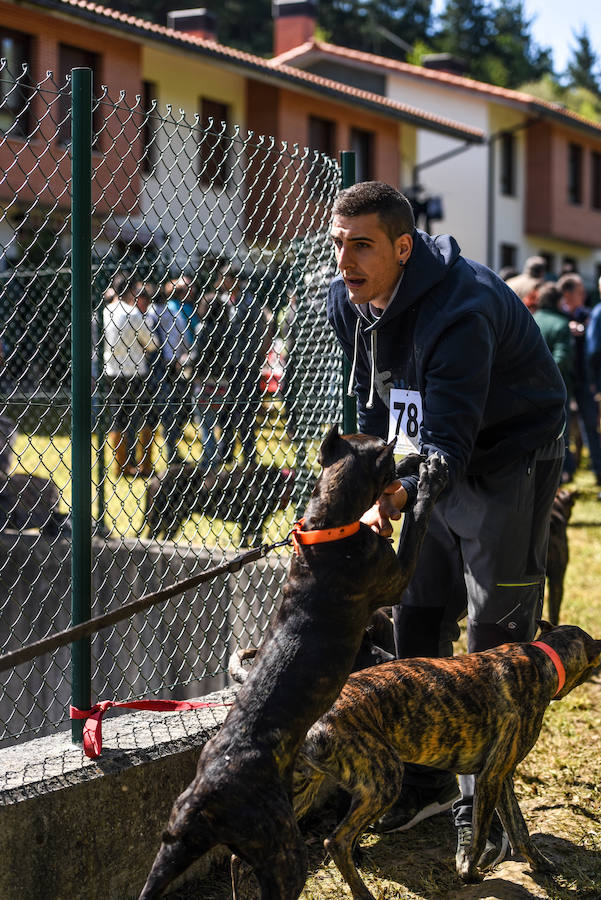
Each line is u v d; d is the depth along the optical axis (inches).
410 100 1173.7
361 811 119.3
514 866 137.0
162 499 215.5
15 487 253.8
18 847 114.5
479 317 120.5
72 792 119.6
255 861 99.1
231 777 98.7
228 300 169.9
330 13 2321.6
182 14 1073.5
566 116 1175.0
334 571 105.4
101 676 231.3
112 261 172.2
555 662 133.7
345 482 106.8
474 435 121.7
